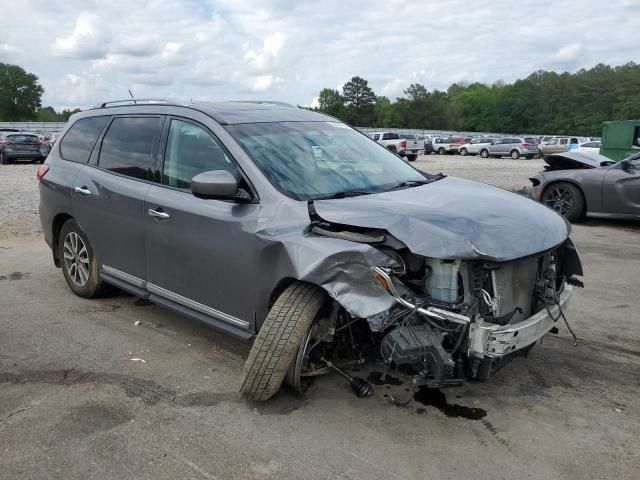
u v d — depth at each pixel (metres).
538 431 3.18
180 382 3.76
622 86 111.44
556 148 40.25
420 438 3.11
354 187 3.85
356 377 3.56
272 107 4.66
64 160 5.40
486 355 2.99
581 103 116.31
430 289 3.07
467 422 3.27
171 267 4.09
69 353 4.23
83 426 3.24
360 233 3.17
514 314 3.26
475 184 4.33
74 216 5.11
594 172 9.62
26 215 10.33
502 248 3.01
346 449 3.01
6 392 3.65
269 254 3.36
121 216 4.48
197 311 3.98
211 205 3.76
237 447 3.03
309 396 3.54
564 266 3.89
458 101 132.88
